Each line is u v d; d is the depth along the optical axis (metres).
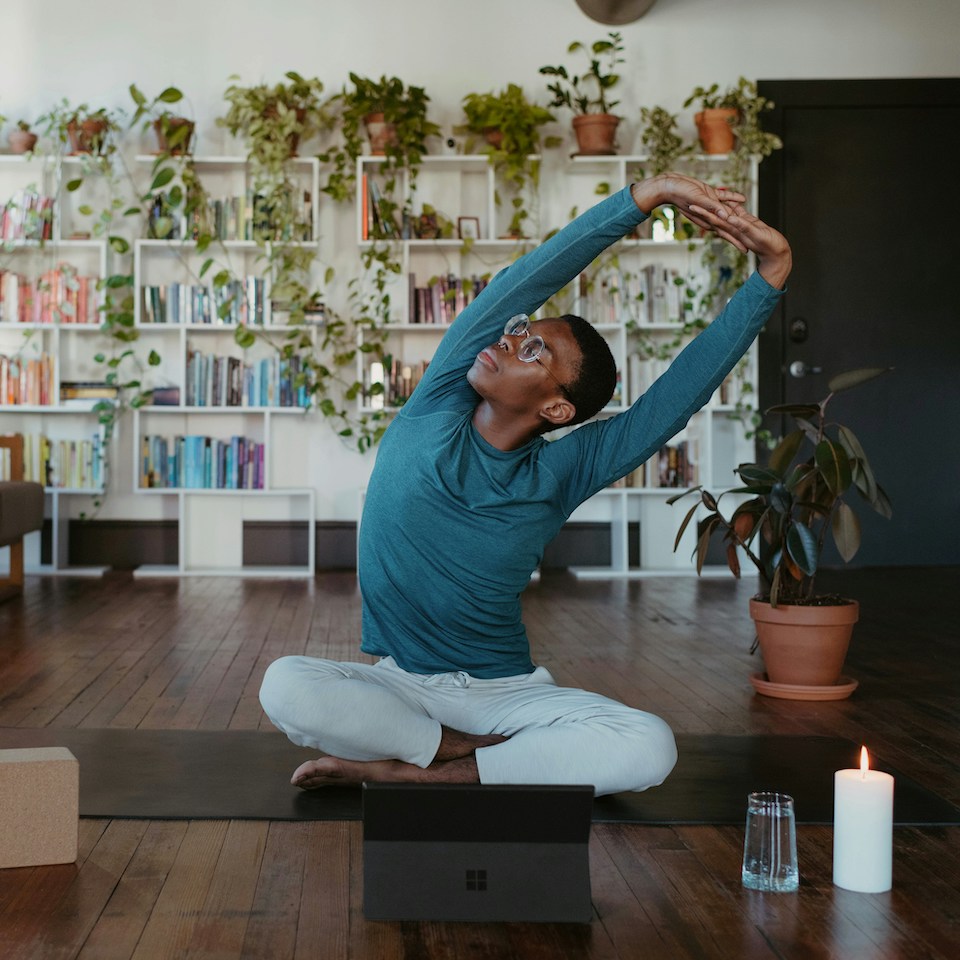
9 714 2.88
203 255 6.10
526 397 1.94
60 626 4.29
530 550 2.07
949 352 6.25
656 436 2.03
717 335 1.95
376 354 6.07
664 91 6.18
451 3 6.12
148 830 2.00
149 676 3.37
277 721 2.06
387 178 6.14
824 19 6.17
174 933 1.58
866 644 4.04
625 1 5.88
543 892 1.64
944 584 5.59
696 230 5.98
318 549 6.23
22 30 6.03
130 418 6.14
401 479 2.04
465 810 1.65
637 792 2.26
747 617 4.67
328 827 2.02
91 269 6.09
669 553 6.27
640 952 1.54
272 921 1.62
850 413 6.22
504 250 6.16
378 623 2.18
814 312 6.21
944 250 6.23
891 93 6.18
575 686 3.32
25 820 1.82
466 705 2.11
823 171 6.20
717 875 1.82
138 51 6.07
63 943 1.54
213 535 6.20
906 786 2.31
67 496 6.14
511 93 5.86
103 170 5.88
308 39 6.11
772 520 3.23
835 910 1.68
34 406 5.88
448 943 1.56
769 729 2.82
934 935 1.59
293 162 5.91
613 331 6.07
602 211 1.90
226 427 6.21
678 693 3.24
